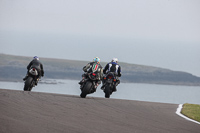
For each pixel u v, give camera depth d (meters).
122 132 27.22
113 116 35.19
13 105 35.75
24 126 25.81
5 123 26.22
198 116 41.28
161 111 43.69
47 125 27.06
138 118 35.44
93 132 26.11
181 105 53.66
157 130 29.48
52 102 41.47
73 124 28.59
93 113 35.91
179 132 29.50
